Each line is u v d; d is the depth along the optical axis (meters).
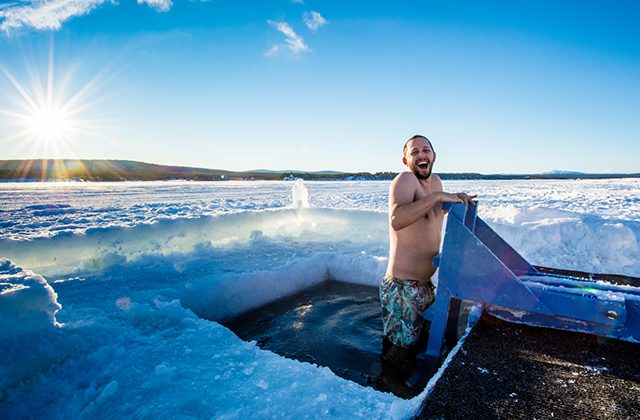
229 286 3.19
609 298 1.78
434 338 2.14
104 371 1.64
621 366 1.53
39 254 3.17
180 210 8.20
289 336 2.68
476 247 1.97
